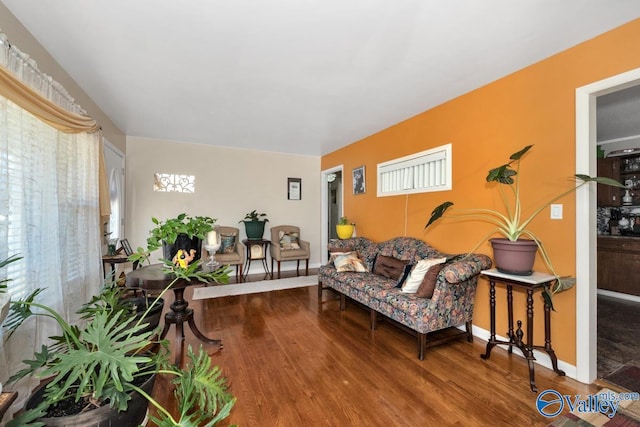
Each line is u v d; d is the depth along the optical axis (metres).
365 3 1.53
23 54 1.57
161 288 1.91
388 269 3.04
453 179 2.80
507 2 1.52
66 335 1.14
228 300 3.54
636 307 3.29
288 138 4.39
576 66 1.91
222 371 1.94
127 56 2.08
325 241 5.80
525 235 2.20
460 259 2.34
